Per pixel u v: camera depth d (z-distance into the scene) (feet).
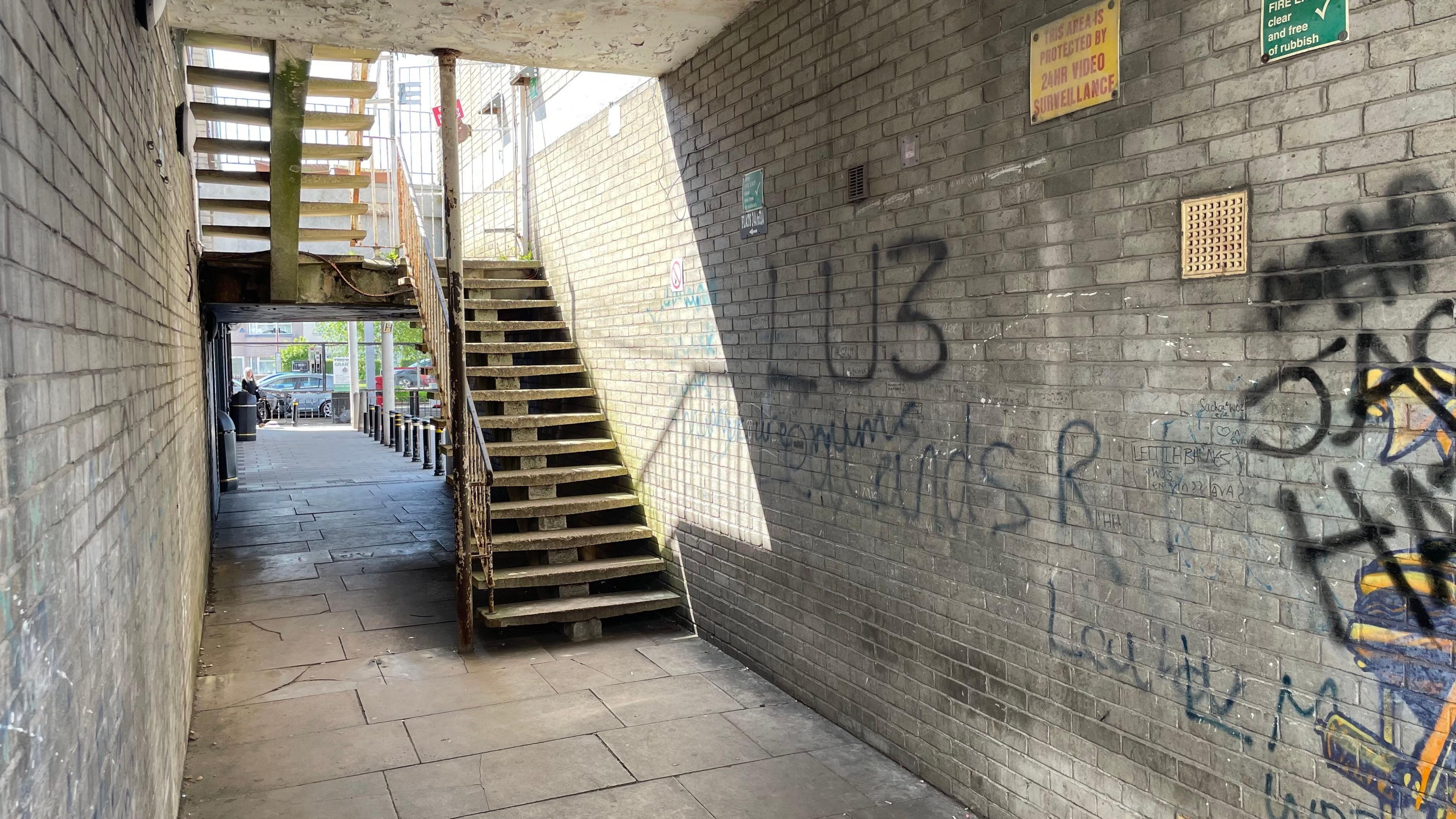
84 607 6.10
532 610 20.04
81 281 6.48
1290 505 8.93
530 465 22.93
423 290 24.57
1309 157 8.67
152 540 10.23
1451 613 7.76
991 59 12.14
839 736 15.42
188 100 21.58
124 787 7.68
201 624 20.22
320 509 35.14
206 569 23.39
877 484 14.64
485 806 12.95
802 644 16.74
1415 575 7.98
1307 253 8.71
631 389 23.25
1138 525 10.43
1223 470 9.51
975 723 12.85
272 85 19.22
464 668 18.51
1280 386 8.97
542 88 28.86
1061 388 11.32
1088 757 11.16
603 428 24.98
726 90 18.34
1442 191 7.74
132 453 8.80
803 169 16.11
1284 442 8.95
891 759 14.52
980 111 12.34
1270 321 9.04
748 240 17.87
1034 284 11.64
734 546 18.90
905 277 13.83
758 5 17.11
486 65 35.60
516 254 32.04
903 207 13.80
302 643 19.85
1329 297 8.54
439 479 43.68
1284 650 9.02
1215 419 9.57
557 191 28.02
